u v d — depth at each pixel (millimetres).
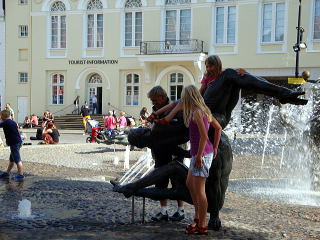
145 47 35406
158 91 6336
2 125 10562
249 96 30984
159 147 6133
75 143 22297
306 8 31062
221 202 6086
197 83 33906
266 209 7711
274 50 32250
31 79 39094
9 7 39344
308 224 6684
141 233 5922
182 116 5961
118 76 36906
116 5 36562
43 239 5641
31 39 38938
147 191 6105
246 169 13461
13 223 6434
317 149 9961
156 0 35281
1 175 10797
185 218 6793
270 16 32375
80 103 38094
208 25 33938
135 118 36438
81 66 37812
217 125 5633
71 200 8102
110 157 16359
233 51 33406
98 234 5867
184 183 5992
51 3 38344
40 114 38969
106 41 37125
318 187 9938
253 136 25922
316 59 31000
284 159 16062
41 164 13750
